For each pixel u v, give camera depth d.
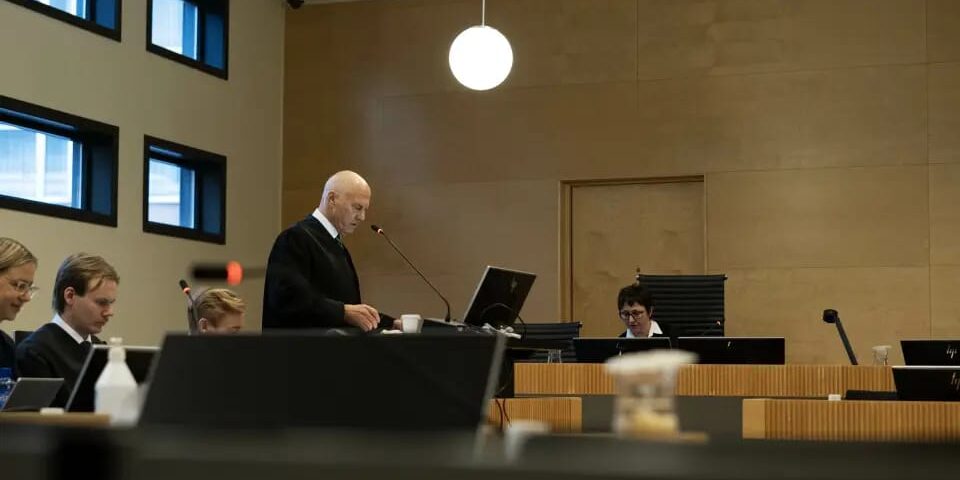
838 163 7.94
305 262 4.72
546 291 8.47
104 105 7.31
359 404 1.50
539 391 4.69
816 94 8.01
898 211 7.81
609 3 8.48
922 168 7.79
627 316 6.14
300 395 1.53
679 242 8.34
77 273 3.55
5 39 6.56
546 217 8.52
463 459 1.01
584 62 8.51
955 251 7.68
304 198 9.10
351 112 9.05
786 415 3.48
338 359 1.54
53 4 7.14
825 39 8.02
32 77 6.74
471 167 8.73
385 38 9.02
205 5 8.59
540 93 8.59
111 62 7.38
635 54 8.40
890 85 7.88
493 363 1.50
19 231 6.59
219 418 1.54
